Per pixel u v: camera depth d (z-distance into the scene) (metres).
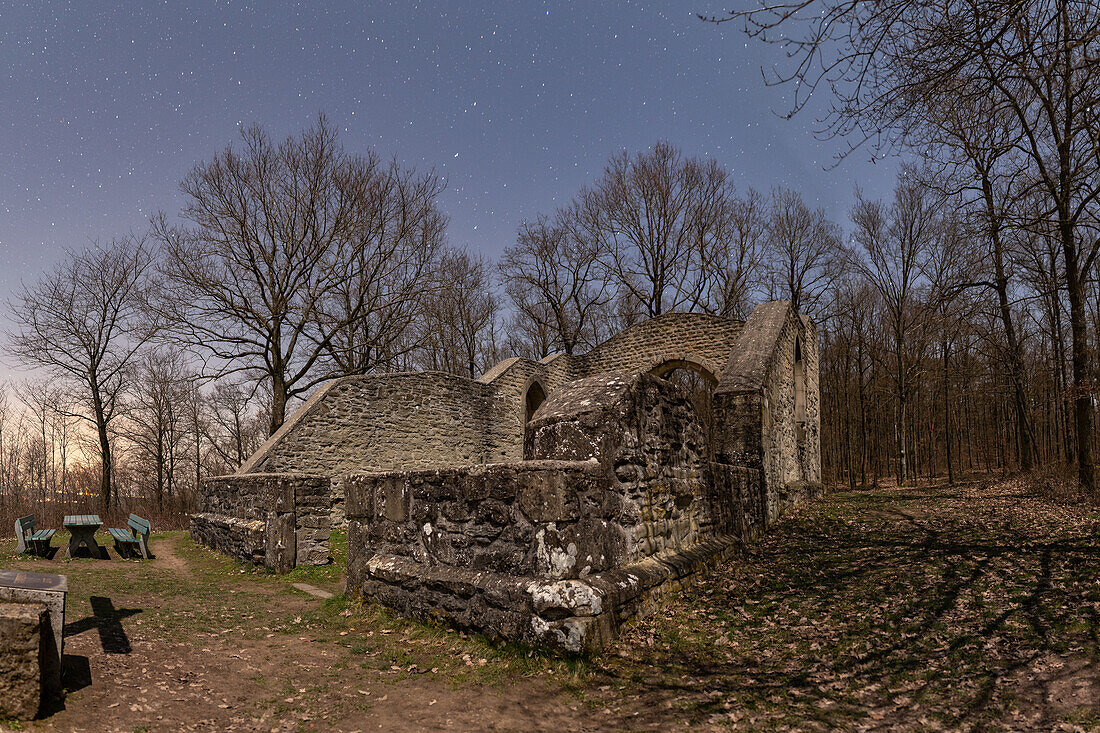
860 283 27.64
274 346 19.70
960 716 3.32
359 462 13.62
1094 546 6.73
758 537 8.95
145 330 18.83
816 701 3.60
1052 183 10.18
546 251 29.61
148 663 3.89
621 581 4.54
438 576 4.81
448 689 3.74
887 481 26.41
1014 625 4.54
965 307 15.52
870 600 5.50
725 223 28.19
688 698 3.63
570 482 4.34
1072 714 3.21
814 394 17.86
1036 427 22.33
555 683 3.77
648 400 5.41
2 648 2.89
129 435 26.11
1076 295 11.23
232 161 19.34
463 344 31.33
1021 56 4.84
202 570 8.29
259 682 3.78
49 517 19.77
